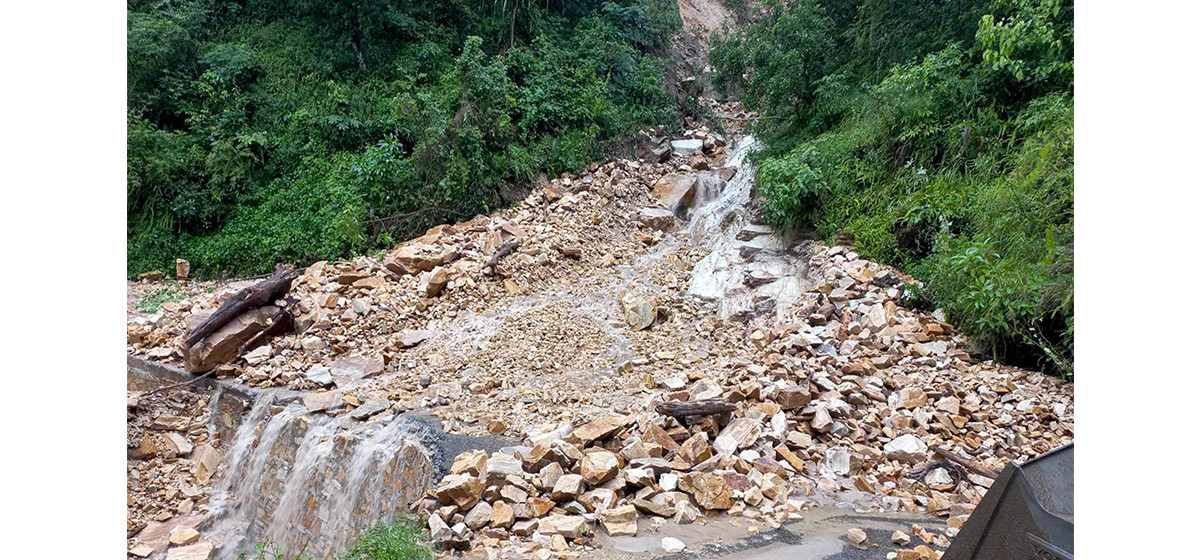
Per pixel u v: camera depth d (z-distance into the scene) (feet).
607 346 34.76
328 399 29.81
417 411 28.12
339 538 25.29
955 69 40.06
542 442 22.15
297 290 39.75
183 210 51.21
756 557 17.02
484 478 20.15
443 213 48.47
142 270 48.55
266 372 32.86
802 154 42.91
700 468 21.68
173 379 33.99
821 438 24.34
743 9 83.41
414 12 62.54
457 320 37.93
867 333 31.22
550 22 66.54
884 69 47.26
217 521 29.04
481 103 52.31
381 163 49.34
